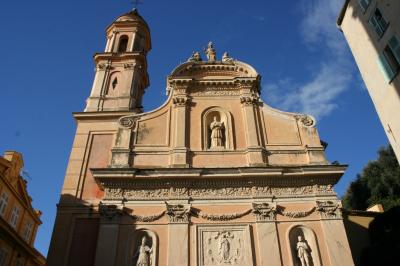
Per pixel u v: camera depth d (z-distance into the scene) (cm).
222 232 1852
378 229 2070
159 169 1986
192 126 2278
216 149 2164
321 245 1817
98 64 2802
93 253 1931
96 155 2312
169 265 1736
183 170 1986
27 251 3300
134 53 2817
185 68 2530
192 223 1877
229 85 2450
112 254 1762
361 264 2006
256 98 2391
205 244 1817
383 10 2094
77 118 2462
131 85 2659
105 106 2556
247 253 1788
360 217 2283
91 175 2231
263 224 1864
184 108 2330
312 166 2000
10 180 3083
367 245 2167
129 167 2008
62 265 1888
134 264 1772
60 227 2020
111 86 2680
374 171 4072
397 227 1958
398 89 2042
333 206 1912
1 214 2939
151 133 2234
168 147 2175
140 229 1861
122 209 1900
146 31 3164
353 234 2211
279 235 1847
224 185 1989
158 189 1977
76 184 2192
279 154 2145
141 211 1909
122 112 2466
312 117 2302
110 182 1980
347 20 2528
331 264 1748
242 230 1861
